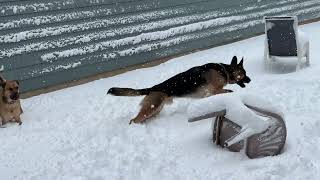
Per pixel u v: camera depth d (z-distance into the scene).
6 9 6.25
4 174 4.29
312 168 3.81
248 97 4.26
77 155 4.55
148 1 7.84
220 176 3.87
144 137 4.83
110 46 7.41
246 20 9.75
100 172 4.15
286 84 6.30
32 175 4.21
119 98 6.29
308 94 5.76
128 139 4.82
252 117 4.06
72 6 6.90
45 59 6.68
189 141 4.63
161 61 8.16
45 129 5.33
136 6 7.68
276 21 6.96
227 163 4.09
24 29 6.46
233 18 9.40
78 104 6.14
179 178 3.92
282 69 7.21
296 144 4.25
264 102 4.20
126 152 4.51
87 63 7.16
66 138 5.01
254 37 9.92
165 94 5.36
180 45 8.45
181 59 8.21
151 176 4.00
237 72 5.93
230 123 4.29
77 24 6.99
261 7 10.05
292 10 10.84
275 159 4.02
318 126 4.60
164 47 8.17
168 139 4.75
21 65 6.46
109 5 7.33
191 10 8.58
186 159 4.25
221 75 5.74
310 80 6.30
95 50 7.22
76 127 5.32
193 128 5.00
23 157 4.62
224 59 8.03
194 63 7.89
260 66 7.47
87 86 6.96
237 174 3.86
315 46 8.50
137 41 7.74
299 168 3.84
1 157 4.66
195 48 8.75
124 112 5.73
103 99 6.27
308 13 11.32
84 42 7.10
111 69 7.49
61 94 6.63
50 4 6.66
